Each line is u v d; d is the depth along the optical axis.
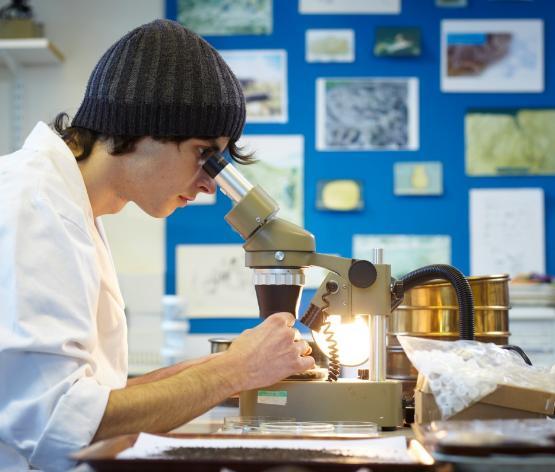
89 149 1.53
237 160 1.67
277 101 4.38
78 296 1.31
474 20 4.40
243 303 4.37
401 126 4.37
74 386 1.25
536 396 1.29
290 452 1.03
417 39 4.36
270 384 1.40
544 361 3.88
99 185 1.53
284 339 1.42
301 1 4.39
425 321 1.73
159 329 4.26
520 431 1.00
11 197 1.33
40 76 4.41
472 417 1.30
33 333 1.25
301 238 1.50
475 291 1.75
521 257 4.34
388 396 1.47
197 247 4.39
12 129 4.41
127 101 1.47
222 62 1.56
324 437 1.14
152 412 1.27
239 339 1.42
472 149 4.36
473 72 4.38
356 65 4.38
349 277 1.51
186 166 1.52
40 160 1.40
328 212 4.36
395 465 0.95
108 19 4.42
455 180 4.36
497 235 4.34
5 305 1.27
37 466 1.25
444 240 4.34
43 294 1.28
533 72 4.39
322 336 1.57
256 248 1.50
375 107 4.38
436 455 0.92
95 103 1.50
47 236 1.31
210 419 1.77
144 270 4.38
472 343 1.41
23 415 1.23
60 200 1.36
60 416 1.23
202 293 4.38
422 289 1.74
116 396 1.27
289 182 4.36
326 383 1.47
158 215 1.57
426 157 4.37
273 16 4.41
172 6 4.43
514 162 4.36
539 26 4.39
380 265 1.53
